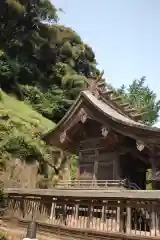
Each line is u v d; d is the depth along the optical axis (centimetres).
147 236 894
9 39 4562
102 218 1081
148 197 915
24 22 4703
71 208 1301
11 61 4156
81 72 5738
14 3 4325
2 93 3622
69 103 4422
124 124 1305
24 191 1455
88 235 1074
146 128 1211
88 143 1662
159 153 1221
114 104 1662
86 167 1630
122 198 993
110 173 1488
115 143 1477
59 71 5138
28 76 4625
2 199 1616
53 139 1725
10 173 2248
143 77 5075
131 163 1556
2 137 2522
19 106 3509
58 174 2773
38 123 3106
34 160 2534
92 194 1091
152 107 4397
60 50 5412
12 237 1362
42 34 5116
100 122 1448
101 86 1684
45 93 4628
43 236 1270
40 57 5072
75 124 1589
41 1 4959
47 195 1290
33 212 1391
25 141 2544
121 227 1001
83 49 5734
